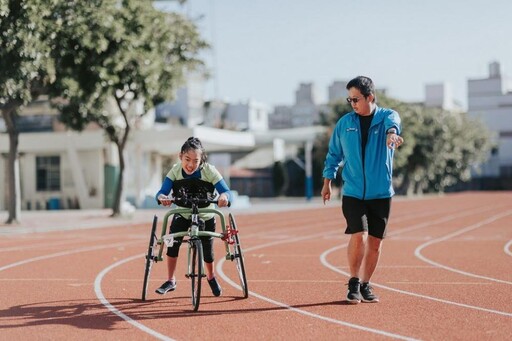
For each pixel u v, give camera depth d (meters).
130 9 29.42
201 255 8.27
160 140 45.31
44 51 24.38
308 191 60.88
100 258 15.25
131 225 30.41
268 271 12.49
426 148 72.62
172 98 33.69
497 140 105.00
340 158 8.98
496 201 58.78
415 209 43.81
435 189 85.06
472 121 82.75
